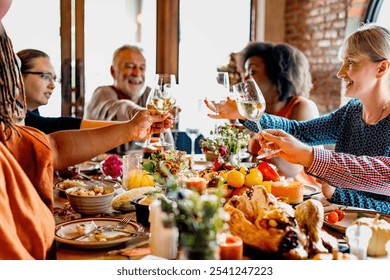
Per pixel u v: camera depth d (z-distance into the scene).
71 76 4.47
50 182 1.22
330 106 4.77
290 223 1.03
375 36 1.77
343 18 4.50
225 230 1.08
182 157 1.67
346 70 1.85
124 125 1.63
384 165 1.44
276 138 1.45
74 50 4.45
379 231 1.10
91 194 1.49
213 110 2.07
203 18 5.02
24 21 4.27
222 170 1.74
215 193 0.85
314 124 2.14
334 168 1.43
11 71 1.16
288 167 2.47
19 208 1.02
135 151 2.67
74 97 4.51
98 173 2.22
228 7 5.14
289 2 5.32
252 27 5.30
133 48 3.80
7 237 0.94
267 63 2.73
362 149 1.94
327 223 1.31
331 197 1.77
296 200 1.52
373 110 1.89
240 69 2.94
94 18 4.49
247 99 1.59
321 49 4.86
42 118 2.62
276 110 2.80
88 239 1.21
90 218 1.36
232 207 1.09
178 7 4.88
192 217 0.84
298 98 2.73
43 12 4.31
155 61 4.90
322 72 4.88
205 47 5.06
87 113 3.69
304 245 1.04
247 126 2.08
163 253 1.07
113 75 3.85
